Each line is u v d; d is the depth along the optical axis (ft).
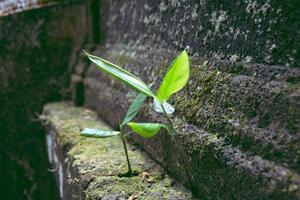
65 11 3.02
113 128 2.26
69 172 1.92
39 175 2.98
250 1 1.31
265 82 1.20
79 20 3.05
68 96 3.05
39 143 2.99
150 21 2.07
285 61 1.18
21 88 2.98
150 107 1.83
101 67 1.34
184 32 1.73
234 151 1.23
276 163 1.08
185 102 1.58
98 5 2.96
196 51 1.65
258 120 1.19
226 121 1.31
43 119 2.79
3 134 2.96
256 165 1.12
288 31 1.16
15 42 2.93
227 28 1.43
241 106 1.27
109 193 1.47
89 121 2.44
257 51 1.28
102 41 2.95
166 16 1.89
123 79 1.34
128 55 2.33
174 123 1.58
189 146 1.44
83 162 1.76
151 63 1.98
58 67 3.05
